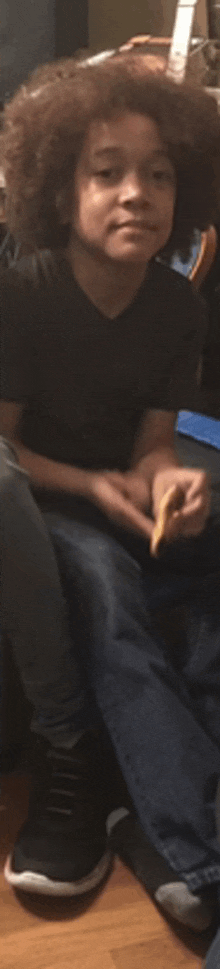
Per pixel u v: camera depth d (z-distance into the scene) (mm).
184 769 1043
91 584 1061
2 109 1157
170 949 1075
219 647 1211
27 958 1053
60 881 1111
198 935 1087
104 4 1823
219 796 984
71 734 1209
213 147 1098
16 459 1033
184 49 1828
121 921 1108
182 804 1039
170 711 1059
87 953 1064
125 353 1143
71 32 1761
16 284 1097
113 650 1057
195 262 1376
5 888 1153
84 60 1172
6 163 1101
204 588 1209
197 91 1084
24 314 1096
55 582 1041
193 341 1222
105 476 1152
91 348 1128
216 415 1435
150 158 1027
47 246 1132
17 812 1260
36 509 1016
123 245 1044
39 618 1045
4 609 1040
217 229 1377
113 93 1008
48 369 1122
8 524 970
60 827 1163
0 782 1306
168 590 1204
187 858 1044
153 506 1130
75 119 1018
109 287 1105
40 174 1067
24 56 1709
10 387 1114
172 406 1218
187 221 1209
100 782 1227
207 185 1153
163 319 1161
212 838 1032
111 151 1015
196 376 1265
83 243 1086
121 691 1063
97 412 1173
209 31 1970
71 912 1124
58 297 1098
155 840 1064
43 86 1101
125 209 1021
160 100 1023
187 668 1209
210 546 1156
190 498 1120
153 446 1221
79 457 1201
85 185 1040
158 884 1094
